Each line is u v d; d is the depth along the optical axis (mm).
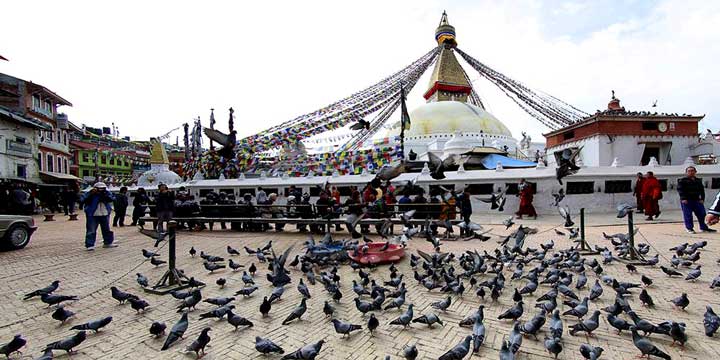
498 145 38000
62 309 4898
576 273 7074
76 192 20625
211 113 37656
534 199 18594
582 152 26219
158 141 42594
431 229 12156
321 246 8883
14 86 33906
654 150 25266
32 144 31312
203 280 7242
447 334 4508
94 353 4145
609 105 29844
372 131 35531
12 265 8430
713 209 5008
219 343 4371
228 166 28266
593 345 4121
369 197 15227
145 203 16375
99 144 64875
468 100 53938
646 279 5879
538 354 3943
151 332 4426
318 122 30547
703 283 6246
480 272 6812
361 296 6008
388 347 4191
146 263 8656
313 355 3670
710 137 25062
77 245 11180
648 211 14633
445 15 51656
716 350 3904
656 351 3545
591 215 17109
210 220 13453
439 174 11617
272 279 6305
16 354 4141
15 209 21484
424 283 6207
